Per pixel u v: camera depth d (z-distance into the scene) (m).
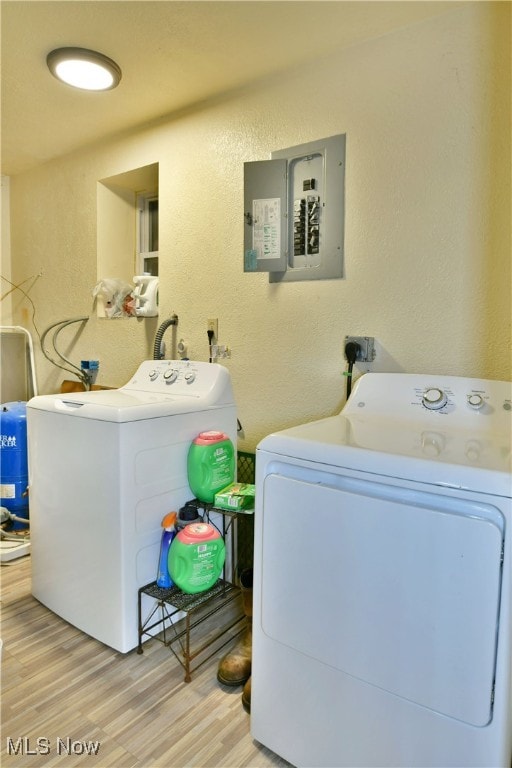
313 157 1.94
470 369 1.64
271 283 2.11
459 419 1.48
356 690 1.10
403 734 1.04
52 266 3.15
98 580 1.67
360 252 1.86
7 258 3.46
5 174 3.34
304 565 1.17
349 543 1.10
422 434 1.33
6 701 1.44
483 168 1.58
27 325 3.38
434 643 0.99
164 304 2.53
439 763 1.00
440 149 1.66
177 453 1.77
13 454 2.55
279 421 2.12
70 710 1.41
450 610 0.97
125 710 1.41
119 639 1.62
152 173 2.67
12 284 3.45
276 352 2.12
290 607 1.21
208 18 1.64
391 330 1.79
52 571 1.87
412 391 1.60
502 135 1.54
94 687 1.50
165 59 1.91
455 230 1.65
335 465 1.13
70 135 2.68
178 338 2.48
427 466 1.01
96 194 2.82
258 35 1.75
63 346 3.12
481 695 0.95
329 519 1.13
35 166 3.17
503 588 0.92
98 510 1.65
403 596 1.03
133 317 2.70
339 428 1.40
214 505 1.76
